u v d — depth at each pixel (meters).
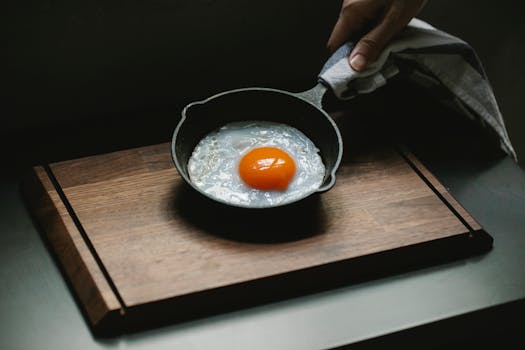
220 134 0.82
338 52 0.84
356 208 0.80
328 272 0.76
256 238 0.76
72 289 0.75
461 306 0.76
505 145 0.91
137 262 0.74
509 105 1.11
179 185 0.80
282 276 0.74
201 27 0.89
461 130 0.92
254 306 0.74
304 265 0.75
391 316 0.74
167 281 0.72
